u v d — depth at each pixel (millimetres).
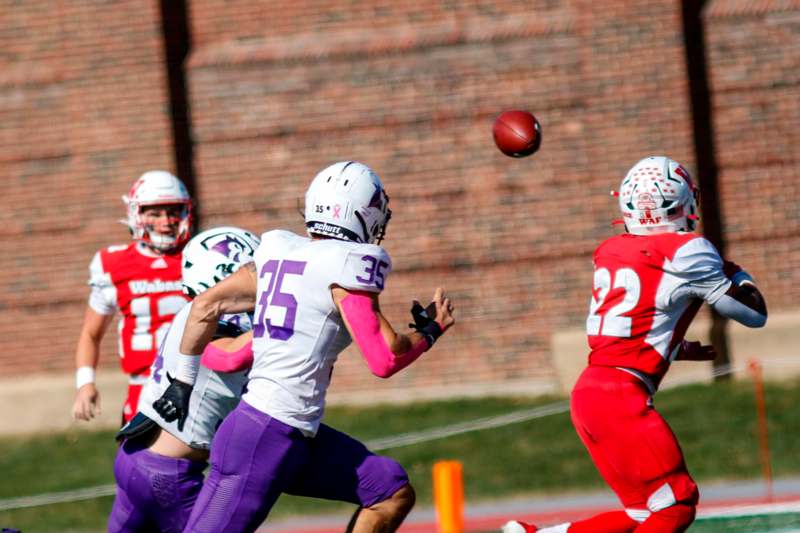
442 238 53406
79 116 54125
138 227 27938
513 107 52781
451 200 53312
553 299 52781
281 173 54250
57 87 54281
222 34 54594
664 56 51469
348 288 18844
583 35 52031
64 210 54469
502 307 53094
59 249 54688
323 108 53938
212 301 19906
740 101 52562
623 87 51781
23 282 54938
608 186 52062
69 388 53656
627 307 21250
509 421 46750
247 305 20047
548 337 52781
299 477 20094
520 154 23797
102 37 53812
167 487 20875
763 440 38562
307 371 19156
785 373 49781
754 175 52562
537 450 44312
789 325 50125
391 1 53875
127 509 21438
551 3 52844
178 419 20609
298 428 19234
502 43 52938
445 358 53500
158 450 21016
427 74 53344
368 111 53719
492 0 53219
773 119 52469
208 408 20906
